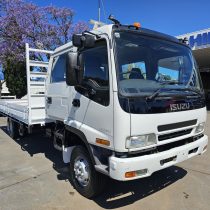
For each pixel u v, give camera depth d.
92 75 4.02
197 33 17.20
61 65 5.09
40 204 4.29
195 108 4.42
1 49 19.77
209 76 27.98
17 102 9.34
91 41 3.80
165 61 4.42
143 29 4.27
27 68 6.14
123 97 3.52
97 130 3.92
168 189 4.79
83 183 4.54
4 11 19.78
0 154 7.16
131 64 3.85
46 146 7.88
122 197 4.50
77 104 4.38
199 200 4.37
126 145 3.54
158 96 3.76
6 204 4.30
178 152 4.03
